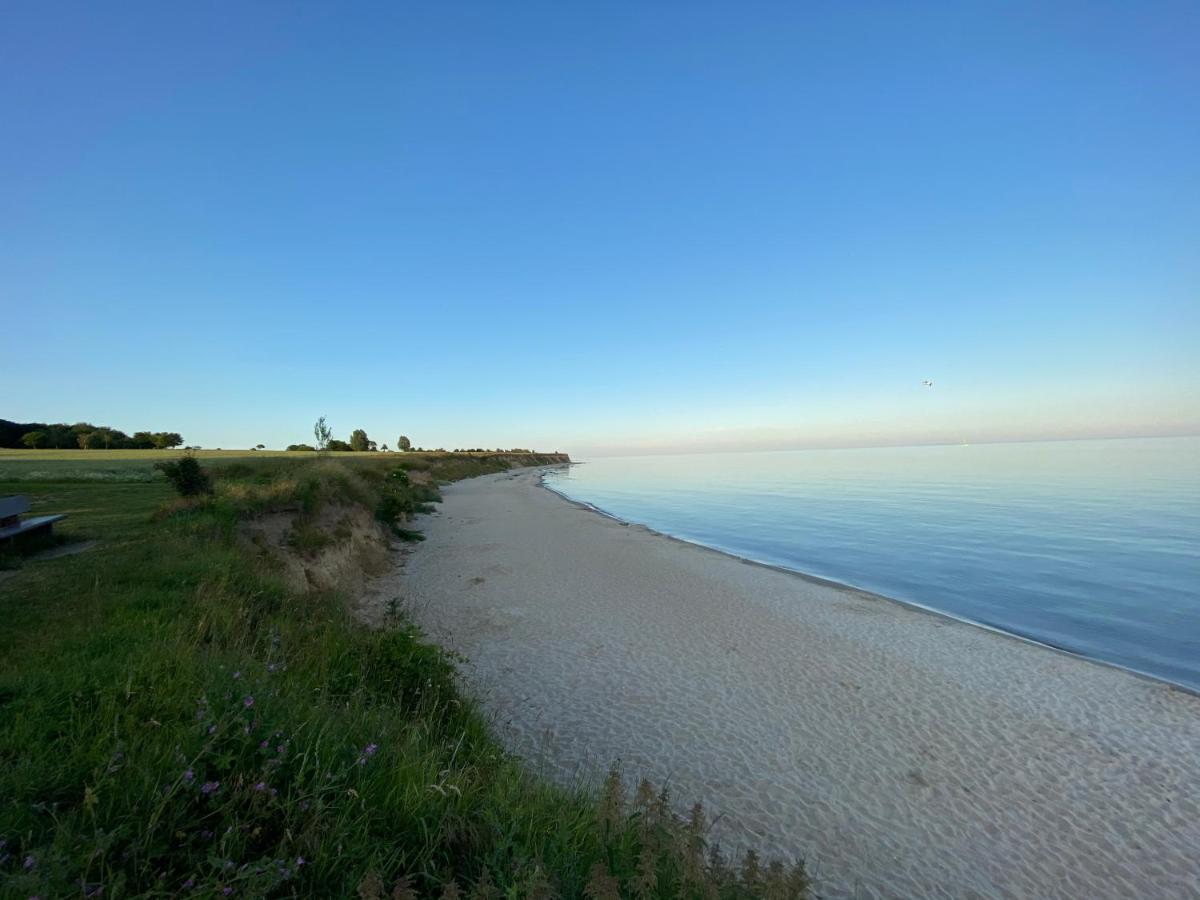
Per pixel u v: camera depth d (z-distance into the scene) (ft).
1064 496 122.72
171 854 8.37
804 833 18.17
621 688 28.73
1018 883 16.43
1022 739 24.54
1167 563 60.29
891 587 53.78
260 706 11.97
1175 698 28.99
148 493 59.36
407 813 10.86
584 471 353.72
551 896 8.39
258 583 27.27
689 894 8.99
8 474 79.51
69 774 9.44
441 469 213.25
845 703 27.58
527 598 45.57
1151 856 17.67
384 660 21.30
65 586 23.73
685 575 55.57
